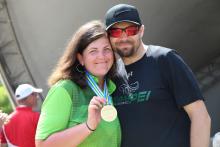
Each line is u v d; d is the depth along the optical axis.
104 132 2.98
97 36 2.97
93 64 2.99
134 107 3.10
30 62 8.59
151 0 8.02
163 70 3.08
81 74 3.01
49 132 2.87
